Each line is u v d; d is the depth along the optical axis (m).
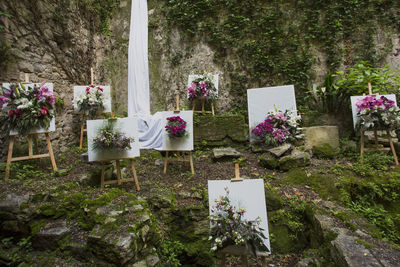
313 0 6.18
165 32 6.71
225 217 2.05
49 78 4.79
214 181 2.19
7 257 2.42
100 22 6.64
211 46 6.55
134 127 3.53
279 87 4.95
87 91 5.14
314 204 3.03
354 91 4.83
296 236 2.92
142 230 2.51
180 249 2.88
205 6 6.52
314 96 5.60
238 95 6.37
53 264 2.33
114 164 4.29
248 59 6.35
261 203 2.07
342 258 1.99
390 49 5.90
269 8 6.33
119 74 6.84
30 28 4.36
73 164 4.16
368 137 4.52
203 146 5.29
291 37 6.23
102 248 2.25
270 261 2.76
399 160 3.99
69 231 2.54
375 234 2.33
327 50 6.12
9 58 3.85
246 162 4.41
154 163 4.54
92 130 3.33
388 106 3.86
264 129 4.63
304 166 3.97
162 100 6.61
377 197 3.24
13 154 3.82
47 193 2.86
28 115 3.36
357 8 6.04
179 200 3.23
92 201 2.71
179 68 6.62
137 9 6.40
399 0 5.95
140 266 2.31
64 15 5.09
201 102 6.38
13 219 2.61
